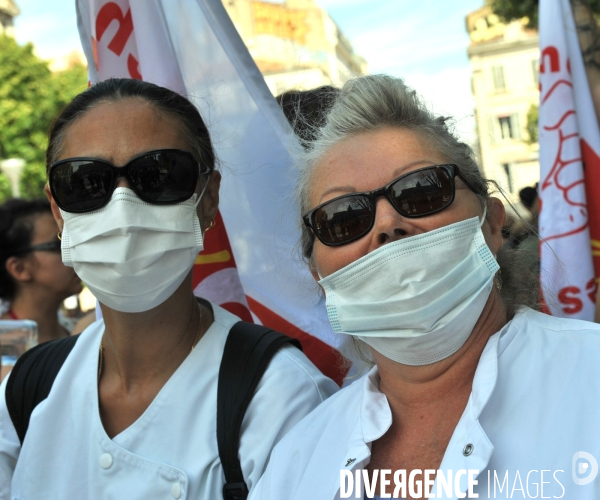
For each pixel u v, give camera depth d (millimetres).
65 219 1778
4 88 22312
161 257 1732
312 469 1525
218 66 2398
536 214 2604
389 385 1534
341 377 2354
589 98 2477
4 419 1920
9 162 12281
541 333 1414
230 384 1710
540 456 1230
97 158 1718
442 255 1396
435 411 1455
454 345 1429
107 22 2418
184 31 2416
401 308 1404
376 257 1417
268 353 1756
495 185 1639
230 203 2428
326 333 2367
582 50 2789
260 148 2367
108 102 1789
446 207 1433
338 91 1840
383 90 1562
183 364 1771
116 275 1710
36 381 1891
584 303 2357
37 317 3363
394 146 1490
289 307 2400
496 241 1567
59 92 23109
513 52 22531
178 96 1879
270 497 1523
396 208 1434
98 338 1937
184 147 1811
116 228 1682
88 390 1825
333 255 1509
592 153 2463
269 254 2385
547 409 1274
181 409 1710
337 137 1569
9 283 3305
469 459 1258
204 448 1666
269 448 1648
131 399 1792
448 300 1388
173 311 1795
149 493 1645
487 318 1482
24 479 1788
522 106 22266
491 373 1342
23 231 3275
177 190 1756
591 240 2467
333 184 1520
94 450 1739
